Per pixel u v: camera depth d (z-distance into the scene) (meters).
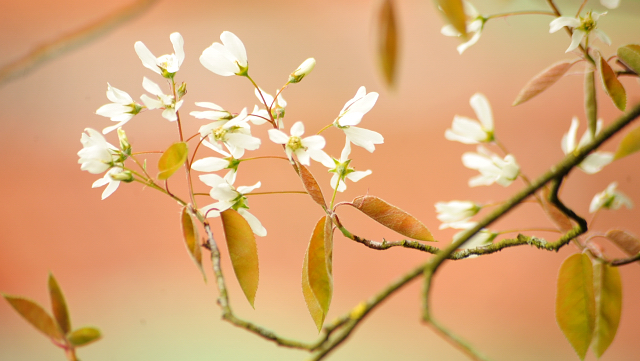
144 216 2.19
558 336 1.82
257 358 1.78
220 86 2.29
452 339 0.80
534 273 1.88
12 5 2.30
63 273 2.15
